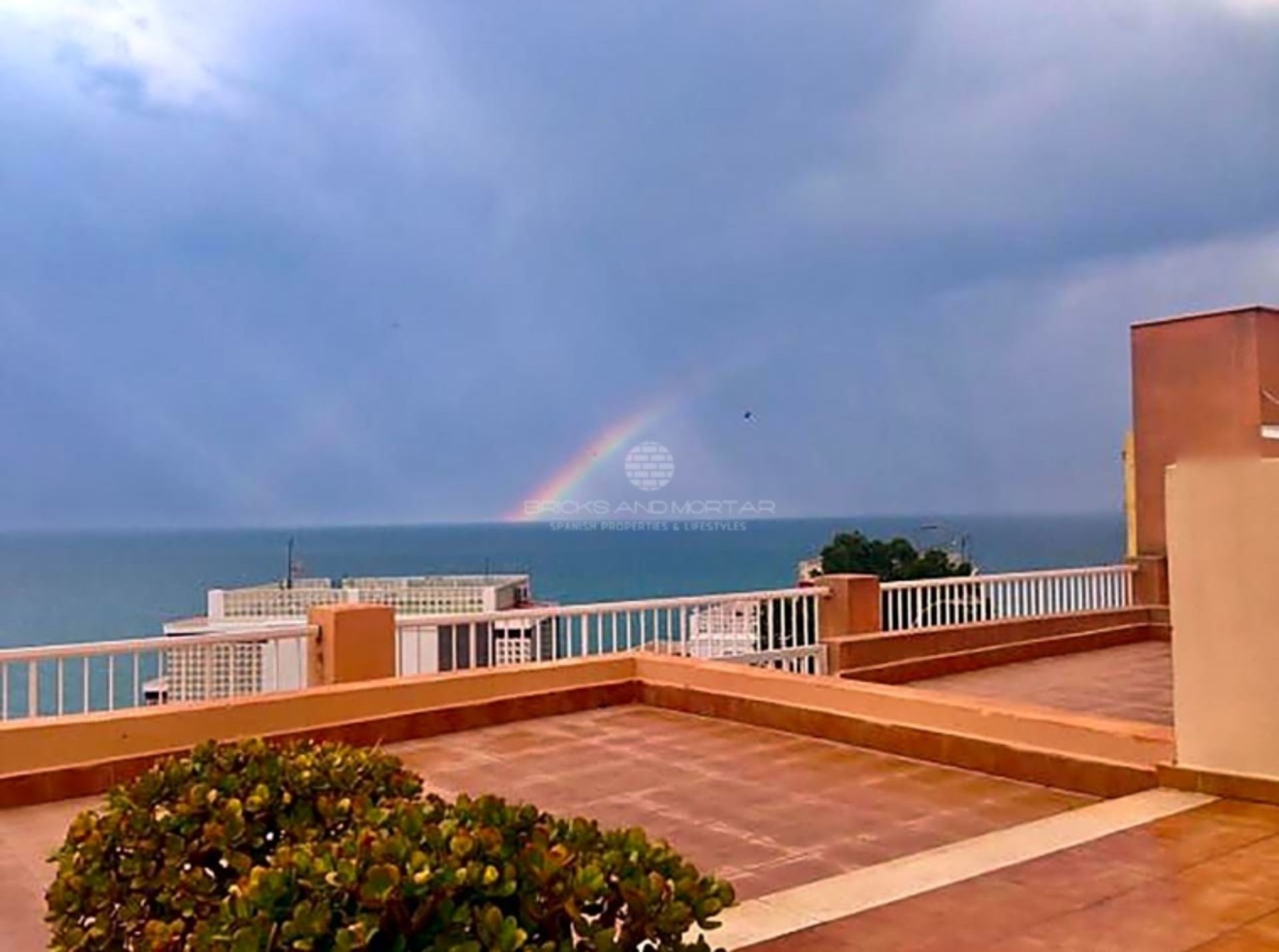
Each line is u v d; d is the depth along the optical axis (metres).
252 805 2.35
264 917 1.81
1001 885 3.56
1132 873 3.66
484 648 7.49
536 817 2.08
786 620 9.05
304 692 6.28
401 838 1.90
